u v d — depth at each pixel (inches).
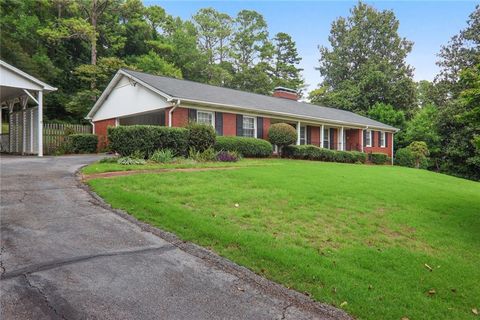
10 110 725.3
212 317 113.7
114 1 1175.6
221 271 146.8
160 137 454.3
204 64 1550.2
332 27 1806.1
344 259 170.2
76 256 150.0
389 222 246.8
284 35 1886.1
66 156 584.4
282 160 607.2
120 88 695.7
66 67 1090.1
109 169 344.8
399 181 446.9
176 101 538.9
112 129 440.8
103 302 116.7
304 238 194.4
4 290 119.0
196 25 1814.7
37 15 1095.6
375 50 1670.8
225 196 266.2
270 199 269.1
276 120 744.3
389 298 136.9
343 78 1722.4
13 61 869.2
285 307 123.7
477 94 278.4
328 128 897.5
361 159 839.1
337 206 270.1
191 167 395.9
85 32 999.6
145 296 122.8
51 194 250.2
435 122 1064.2
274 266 152.6
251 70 1674.5
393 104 1386.6
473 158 987.9
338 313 123.1
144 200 233.9
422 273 167.0
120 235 177.9
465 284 161.3
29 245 158.2
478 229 258.5
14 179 297.0
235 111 638.5
